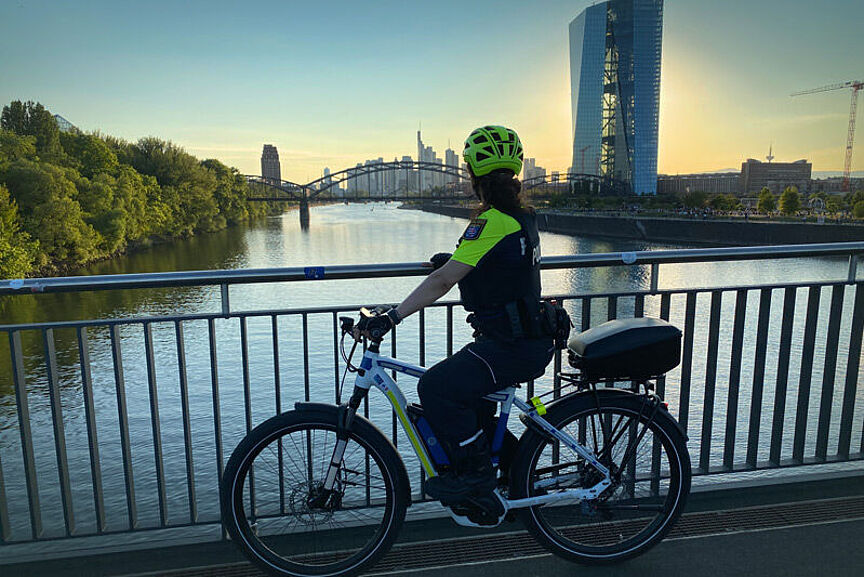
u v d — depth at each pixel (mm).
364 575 2379
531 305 2016
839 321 3018
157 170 105875
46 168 60250
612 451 2367
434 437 2197
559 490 2332
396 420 2795
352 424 2193
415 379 2797
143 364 25000
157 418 2562
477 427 2148
